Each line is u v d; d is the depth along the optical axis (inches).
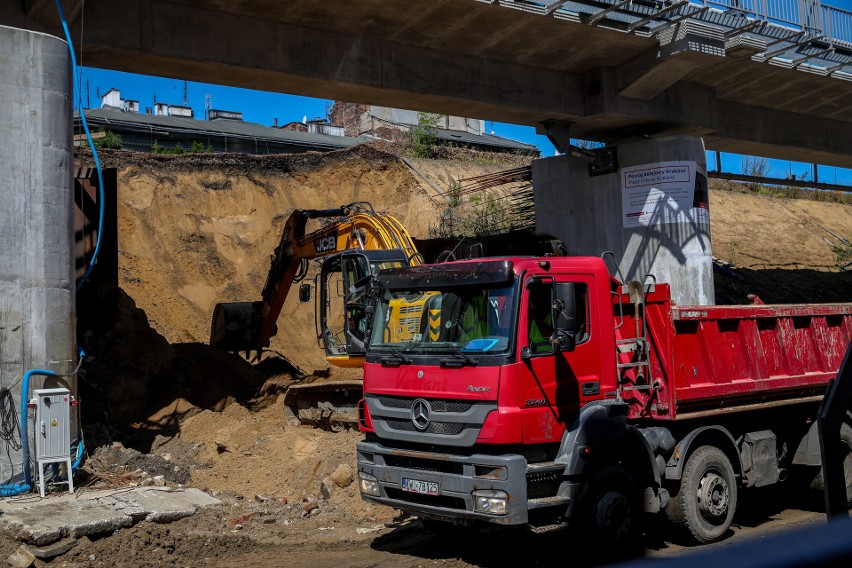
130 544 335.0
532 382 296.0
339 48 671.1
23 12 527.2
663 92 834.8
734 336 376.2
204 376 733.3
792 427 415.2
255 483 491.8
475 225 1096.2
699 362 356.5
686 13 718.5
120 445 494.3
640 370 350.0
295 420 637.3
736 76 844.6
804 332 416.5
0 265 410.9
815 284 1268.5
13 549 322.3
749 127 957.8
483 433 290.8
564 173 914.1
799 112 997.8
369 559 329.1
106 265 694.5
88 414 579.2
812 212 1581.0
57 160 434.9
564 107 800.3
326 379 726.5
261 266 1077.8
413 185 1189.1
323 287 608.1
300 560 328.8
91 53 579.5
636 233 844.0
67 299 436.1
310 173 1187.9
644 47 748.0
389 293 338.6
